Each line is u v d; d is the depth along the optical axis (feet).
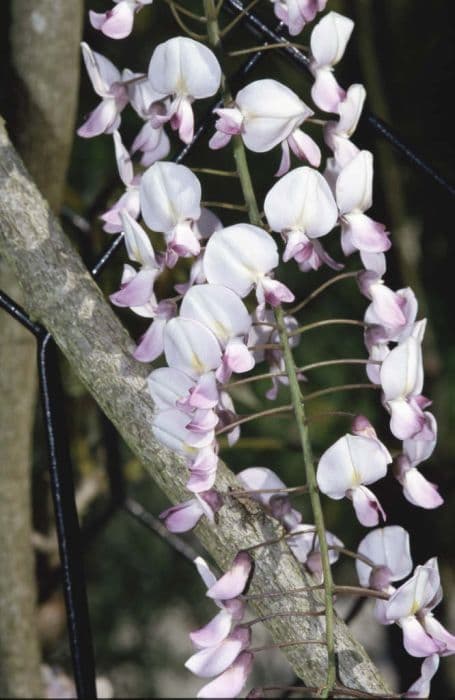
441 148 4.47
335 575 5.21
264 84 2.49
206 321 2.47
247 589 2.48
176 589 5.56
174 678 5.61
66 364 4.12
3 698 3.47
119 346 2.56
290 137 2.54
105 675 5.46
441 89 4.44
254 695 2.38
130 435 2.54
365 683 2.46
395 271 4.29
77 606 2.63
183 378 2.47
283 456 5.05
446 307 4.86
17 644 3.46
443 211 4.63
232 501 2.50
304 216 2.51
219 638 2.43
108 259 2.71
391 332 2.59
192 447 2.48
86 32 4.28
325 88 2.58
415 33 4.44
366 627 6.08
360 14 4.22
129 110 4.45
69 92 3.23
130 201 2.61
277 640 2.48
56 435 2.63
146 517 3.71
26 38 3.17
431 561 2.45
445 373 4.87
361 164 2.52
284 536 2.46
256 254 2.48
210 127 2.71
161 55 2.50
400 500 4.22
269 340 2.64
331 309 4.93
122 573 5.52
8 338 3.28
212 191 4.51
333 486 2.48
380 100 4.27
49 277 2.58
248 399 4.26
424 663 2.47
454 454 4.73
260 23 2.69
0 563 3.42
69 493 2.63
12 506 3.40
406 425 2.51
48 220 2.61
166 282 3.57
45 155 3.26
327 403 4.89
